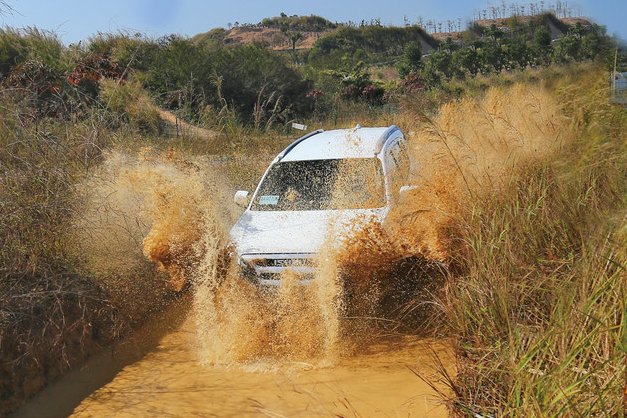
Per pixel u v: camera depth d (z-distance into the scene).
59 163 5.80
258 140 12.12
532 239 4.45
